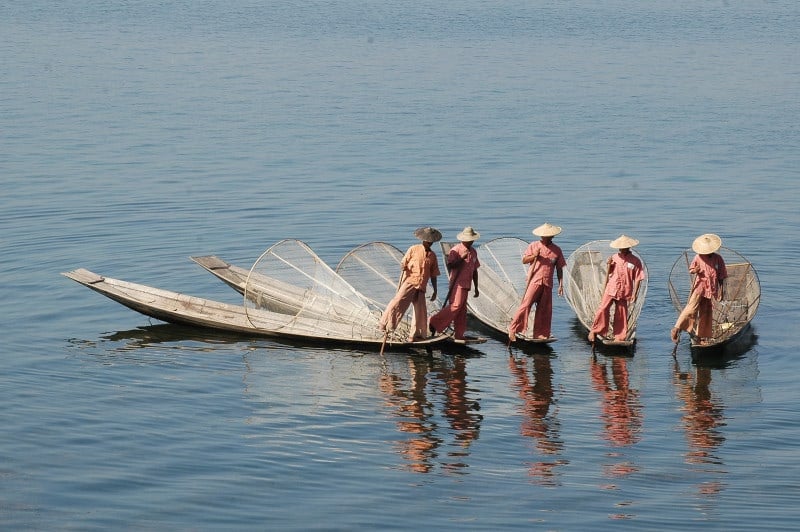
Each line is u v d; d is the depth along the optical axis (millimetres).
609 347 31422
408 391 27891
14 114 72812
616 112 77625
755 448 24328
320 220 45062
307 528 20438
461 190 51594
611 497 21859
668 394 27719
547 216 46281
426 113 76625
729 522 20734
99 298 34938
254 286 34094
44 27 143125
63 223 44000
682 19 167500
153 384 27875
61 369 28703
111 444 24031
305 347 31391
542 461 23641
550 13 178250
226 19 160875
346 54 117438
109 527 20312
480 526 20578
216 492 21859
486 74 101125
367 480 22594
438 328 31719
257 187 51594
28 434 24359
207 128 69000
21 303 34125
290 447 24188
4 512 20797
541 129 69938
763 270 38281
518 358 30656
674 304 32906
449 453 24016
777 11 184375
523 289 34281
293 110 77500
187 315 32312
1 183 51406
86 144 62375
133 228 43375
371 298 33406
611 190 51812
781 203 48781
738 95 86625
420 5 193500
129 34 136500
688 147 63594
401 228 43844
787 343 31453
